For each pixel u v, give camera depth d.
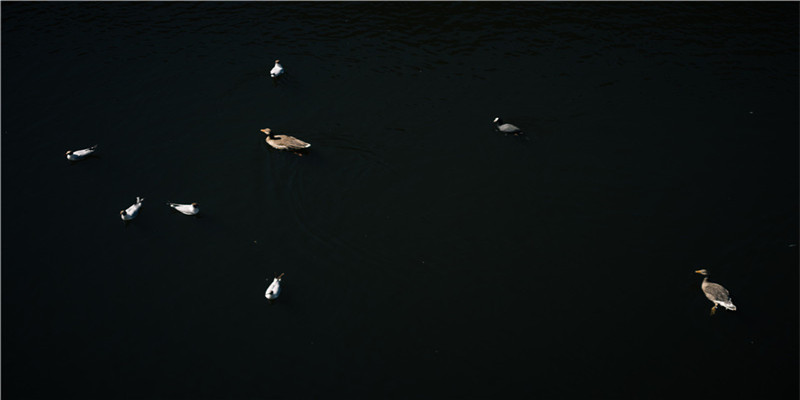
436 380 25.48
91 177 33.75
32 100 38.50
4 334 26.44
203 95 39.41
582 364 25.98
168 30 45.00
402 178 34.22
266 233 31.17
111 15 46.25
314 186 33.62
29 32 44.06
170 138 36.34
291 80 40.66
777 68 41.50
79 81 40.09
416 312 27.91
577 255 30.44
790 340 26.66
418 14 47.28
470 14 47.31
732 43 43.72
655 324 27.41
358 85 40.41
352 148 35.91
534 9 47.66
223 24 45.81
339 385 25.31
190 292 28.47
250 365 25.88
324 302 28.22
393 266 29.83
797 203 33.00
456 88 40.22
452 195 33.38
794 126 37.47
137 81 40.31
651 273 29.61
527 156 35.62
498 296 28.59
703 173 34.78
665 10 47.12
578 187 33.94
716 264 29.95
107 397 24.61
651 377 25.50
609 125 37.62
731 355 26.17
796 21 45.62
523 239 31.17
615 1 48.19
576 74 41.41
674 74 41.25
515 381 25.45
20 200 32.31
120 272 29.19
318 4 48.12
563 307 28.14
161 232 31.02
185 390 24.97
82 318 27.23
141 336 26.70
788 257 30.22
